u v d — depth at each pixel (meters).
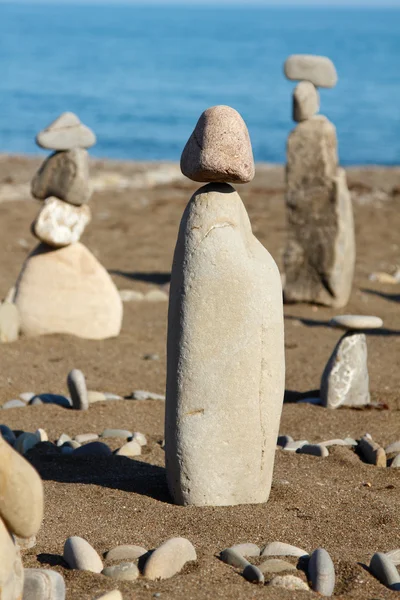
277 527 4.09
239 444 4.25
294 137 9.42
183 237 4.24
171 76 55.66
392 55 86.62
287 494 4.51
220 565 3.63
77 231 8.08
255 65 67.25
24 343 7.91
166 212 16.06
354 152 28.97
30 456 5.24
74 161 7.73
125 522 4.12
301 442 5.56
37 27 167.50
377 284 11.16
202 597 3.35
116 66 63.81
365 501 4.51
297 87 9.36
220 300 4.17
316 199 9.52
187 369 4.21
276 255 12.61
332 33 166.00
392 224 15.16
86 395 6.27
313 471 5.00
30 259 8.27
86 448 5.30
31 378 7.11
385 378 7.25
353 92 47.25
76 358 7.65
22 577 2.94
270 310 4.24
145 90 46.72
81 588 3.41
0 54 74.81
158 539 3.94
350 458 5.27
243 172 4.14
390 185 19.52
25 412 6.18
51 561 3.67
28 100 41.09
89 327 8.20
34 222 7.89
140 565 3.63
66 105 39.69
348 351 6.46
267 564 3.63
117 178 19.94
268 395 4.27
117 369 7.45
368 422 6.11
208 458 4.25
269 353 4.25
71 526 4.08
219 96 44.22
